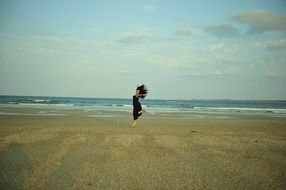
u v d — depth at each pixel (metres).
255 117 29.75
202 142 12.02
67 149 9.76
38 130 14.60
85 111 32.75
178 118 26.11
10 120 19.75
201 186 6.15
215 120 24.59
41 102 62.72
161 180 6.51
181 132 15.40
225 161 8.52
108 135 13.41
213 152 9.87
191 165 7.93
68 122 19.38
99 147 10.27
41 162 7.87
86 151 9.52
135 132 14.86
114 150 9.80
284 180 6.73
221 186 6.17
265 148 10.98
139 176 6.78
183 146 10.93
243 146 11.29
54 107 40.25
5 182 6.12
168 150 10.03
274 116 31.88
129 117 25.44
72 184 6.09
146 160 8.41
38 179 6.37
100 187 5.94
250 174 7.14
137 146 10.69
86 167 7.46
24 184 6.02
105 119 22.69
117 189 5.86
